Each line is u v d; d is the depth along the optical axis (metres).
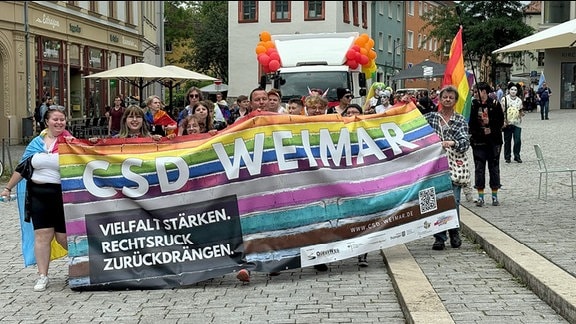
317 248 8.02
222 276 7.80
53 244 8.22
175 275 7.71
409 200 8.41
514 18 48.94
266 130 8.05
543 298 6.57
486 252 8.66
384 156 8.41
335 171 8.16
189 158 7.87
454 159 9.02
